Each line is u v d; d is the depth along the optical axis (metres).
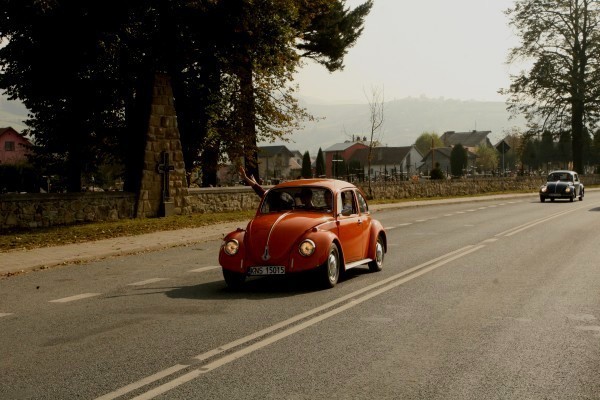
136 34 25.83
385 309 8.06
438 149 137.88
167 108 24.09
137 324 7.37
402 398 4.72
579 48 65.88
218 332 6.88
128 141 26.53
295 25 30.38
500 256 13.45
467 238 17.36
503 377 5.22
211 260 13.63
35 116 30.28
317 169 79.44
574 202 37.25
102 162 33.09
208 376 5.29
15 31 23.52
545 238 17.03
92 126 28.95
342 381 5.13
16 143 82.12
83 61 24.95
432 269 11.64
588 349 6.11
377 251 11.45
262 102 30.38
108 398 4.76
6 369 5.60
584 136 68.56
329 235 9.66
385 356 5.88
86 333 6.96
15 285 10.74
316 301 8.65
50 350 6.25
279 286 10.04
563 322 7.29
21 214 19.47
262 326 7.14
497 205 34.84
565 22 65.62
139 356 5.94
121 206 22.61
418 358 5.81
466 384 5.05
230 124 30.30
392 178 54.47
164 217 23.39
